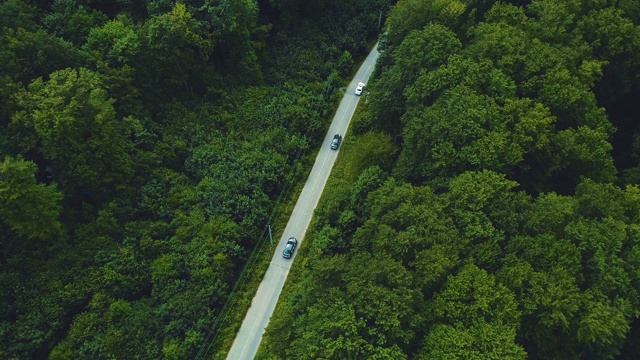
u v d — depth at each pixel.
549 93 68.12
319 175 83.56
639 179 71.00
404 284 51.69
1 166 59.50
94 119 68.12
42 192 62.03
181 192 74.81
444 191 62.38
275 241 74.94
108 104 69.62
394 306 49.62
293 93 92.50
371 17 108.06
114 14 85.88
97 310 62.81
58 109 64.62
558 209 56.75
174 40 79.44
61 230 65.06
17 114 63.91
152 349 61.44
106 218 68.81
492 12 80.50
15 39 67.12
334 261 56.12
